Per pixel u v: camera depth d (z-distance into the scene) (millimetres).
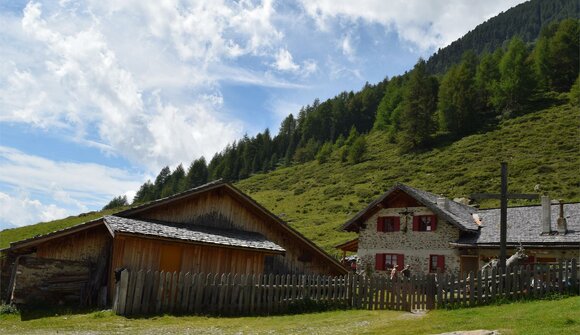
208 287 19812
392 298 20500
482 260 37625
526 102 136500
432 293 19922
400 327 14867
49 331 15055
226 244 24344
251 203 28625
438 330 13625
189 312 19109
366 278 21328
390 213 44406
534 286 19109
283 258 29500
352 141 169625
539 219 36875
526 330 12039
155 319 17453
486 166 101500
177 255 23672
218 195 27703
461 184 94125
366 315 18469
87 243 23156
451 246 38875
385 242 44125
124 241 22156
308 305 20984
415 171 113312
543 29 183125
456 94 139125
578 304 15352
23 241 21781
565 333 11195
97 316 17766
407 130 138000
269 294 20625
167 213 25672
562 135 107500
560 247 32781
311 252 30750
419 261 41500
